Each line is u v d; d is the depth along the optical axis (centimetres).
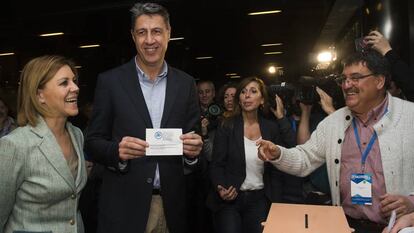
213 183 265
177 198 185
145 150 167
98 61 962
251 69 1542
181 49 1155
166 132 169
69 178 158
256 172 263
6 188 149
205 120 327
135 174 177
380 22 350
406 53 324
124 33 789
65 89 160
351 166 190
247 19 779
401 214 167
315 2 640
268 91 309
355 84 183
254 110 276
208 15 709
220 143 274
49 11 612
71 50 912
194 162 188
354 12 596
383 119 183
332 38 813
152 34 175
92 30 748
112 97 180
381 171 181
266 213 256
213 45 1123
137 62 190
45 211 156
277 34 965
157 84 189
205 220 326
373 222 184
